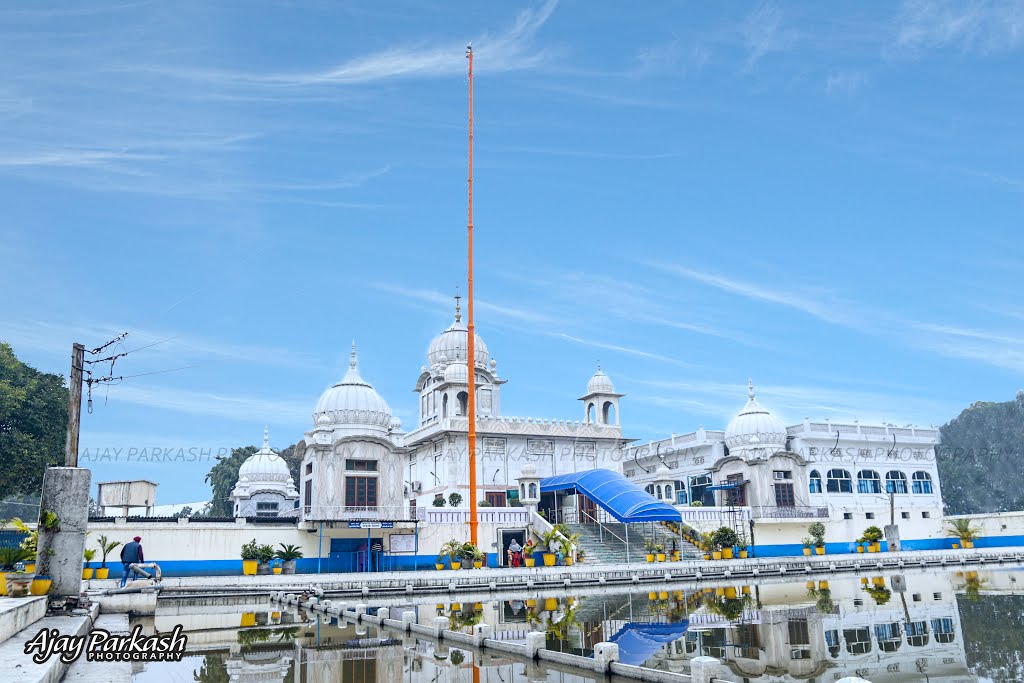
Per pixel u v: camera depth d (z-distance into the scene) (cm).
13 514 6781
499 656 1616
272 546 4297
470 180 4962
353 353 5628
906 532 6525
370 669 1457
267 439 6388
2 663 1238
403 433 6116
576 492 5534
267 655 1644
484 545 4797
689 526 5409
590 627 2045
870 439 6625
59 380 6247
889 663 1430
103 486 5325
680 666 1423
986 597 2644
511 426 5612
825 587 3309
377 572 4125
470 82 5075
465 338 6588
